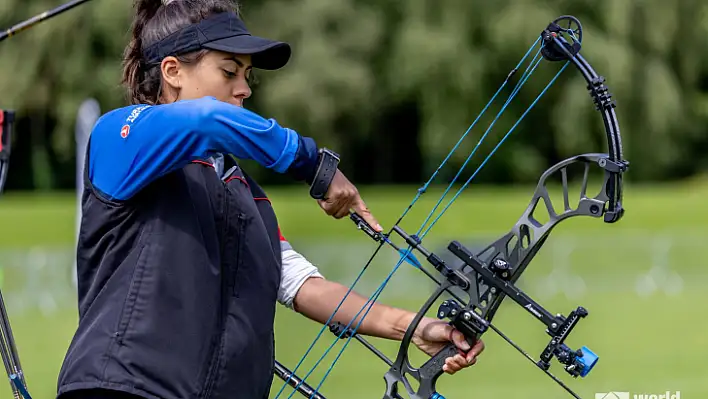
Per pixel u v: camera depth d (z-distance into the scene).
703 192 83.19
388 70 87.38
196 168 8.02
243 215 8.13
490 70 85.12
